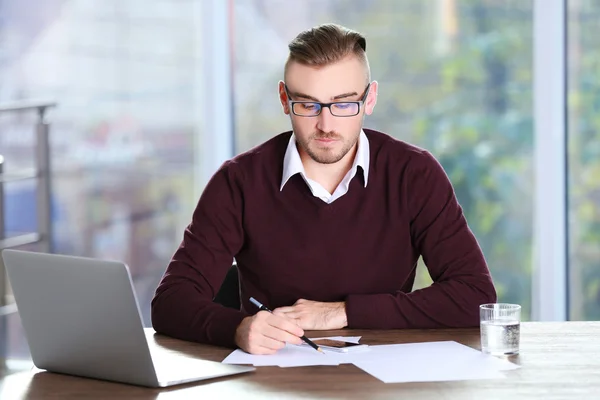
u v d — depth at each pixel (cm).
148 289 498
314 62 252
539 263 481
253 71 487
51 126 491
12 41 488
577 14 467
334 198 272
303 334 225
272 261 273
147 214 494
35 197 495
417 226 275
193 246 270
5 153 494
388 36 475
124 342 198
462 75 475
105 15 485
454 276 264
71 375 212
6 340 492
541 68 470
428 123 478
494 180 480
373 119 480
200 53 486
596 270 479
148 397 193
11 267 210
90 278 197
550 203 476
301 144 259
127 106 489
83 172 494
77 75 489
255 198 274
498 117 476
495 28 472
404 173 275
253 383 200
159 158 491
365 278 273
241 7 485
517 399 187
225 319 234
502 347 219
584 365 210
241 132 491
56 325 207
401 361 214
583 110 471
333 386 196
